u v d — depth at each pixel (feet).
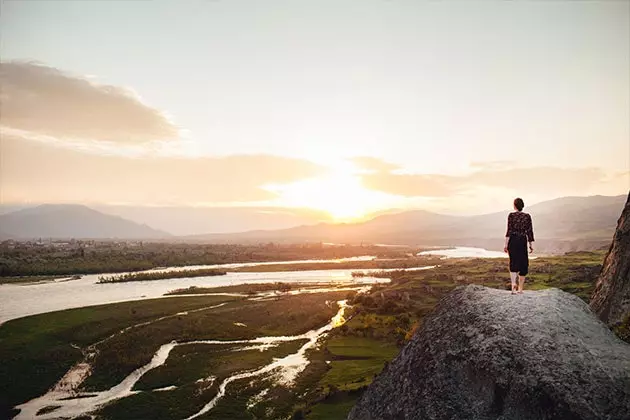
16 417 175.63
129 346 254.88
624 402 34.76
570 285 335.06
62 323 295.48
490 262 648.38
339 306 392.68
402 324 306.55
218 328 301.43
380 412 46.24
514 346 40.93
